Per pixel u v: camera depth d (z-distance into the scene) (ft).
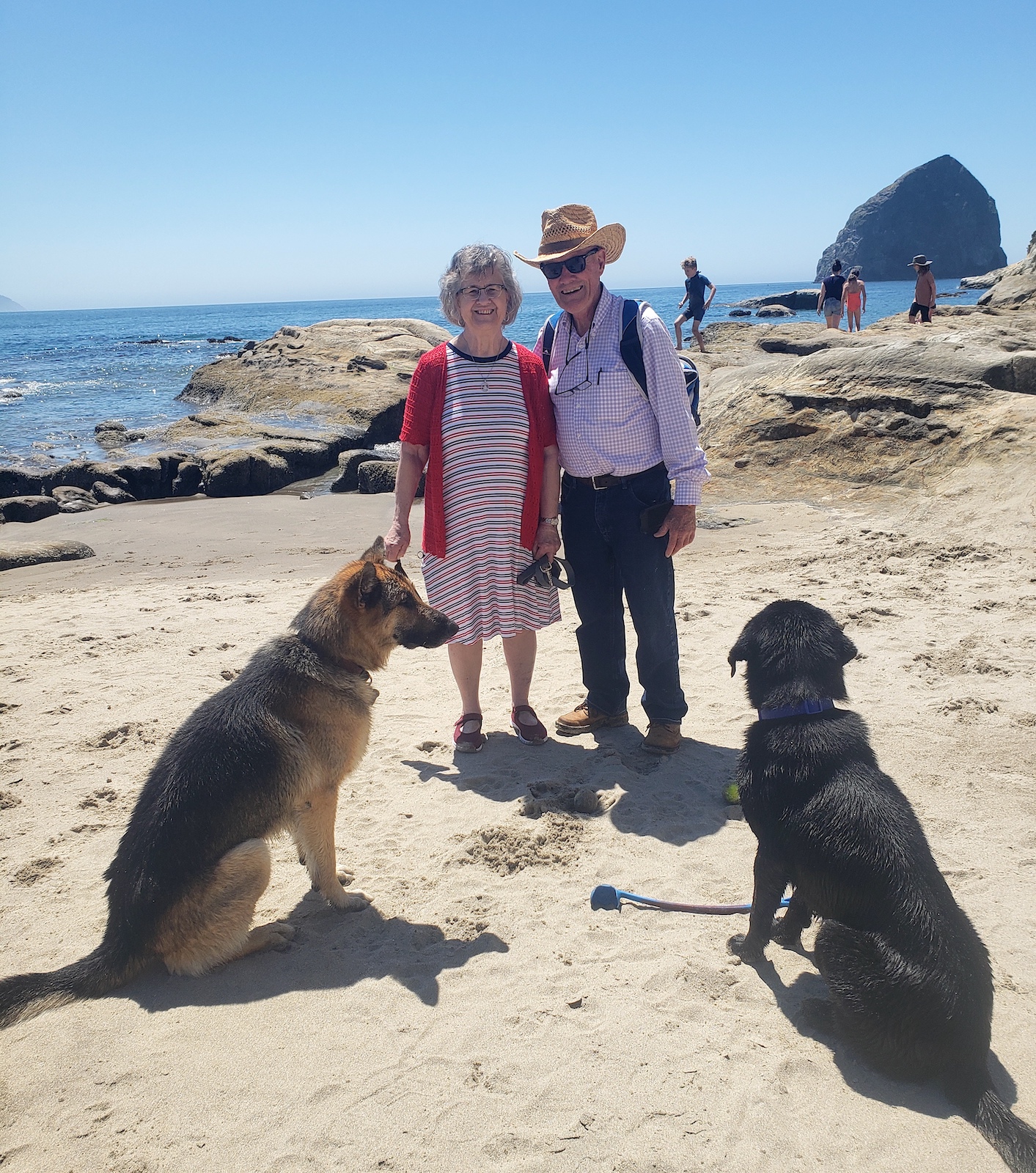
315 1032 9.51
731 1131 8.05
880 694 17.49
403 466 15.76
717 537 30.58
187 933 10.39
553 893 12.06
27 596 27.91
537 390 15.21
